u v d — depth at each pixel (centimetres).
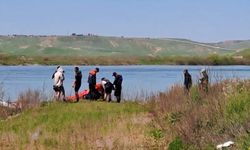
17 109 4681
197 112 2977
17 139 3375
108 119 3903
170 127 3234
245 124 2480
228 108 2764
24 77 15388
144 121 3803
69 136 3397
